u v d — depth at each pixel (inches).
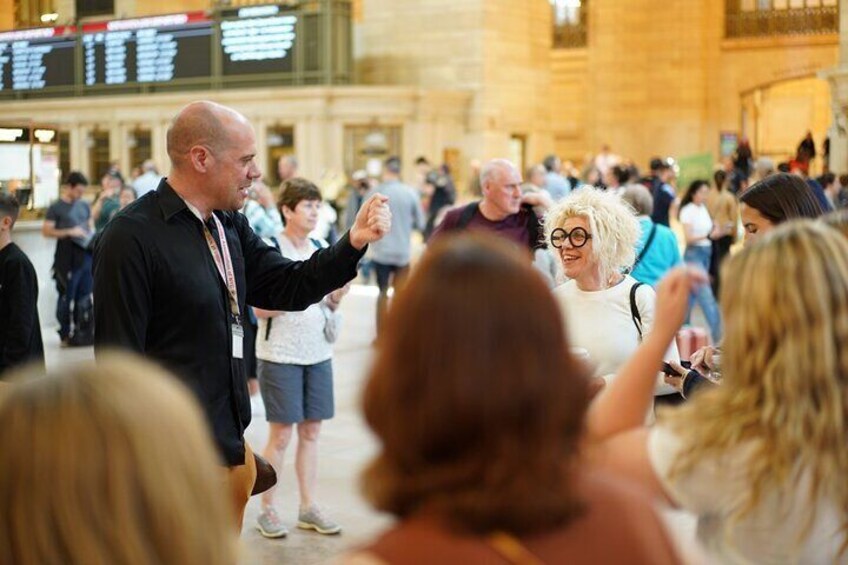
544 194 291.6
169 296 157.2
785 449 85.0
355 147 802.8
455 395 62.9
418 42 882.8
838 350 85.9
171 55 829.2
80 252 479.5
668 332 92.7
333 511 260.8
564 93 1249.4
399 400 64.2
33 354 224.4
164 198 160.2
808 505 85.7
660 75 1175.0
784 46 1138.0
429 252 67.9
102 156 846.5
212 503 59.4
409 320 64.9
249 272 175.2
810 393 85.6
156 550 56.9
